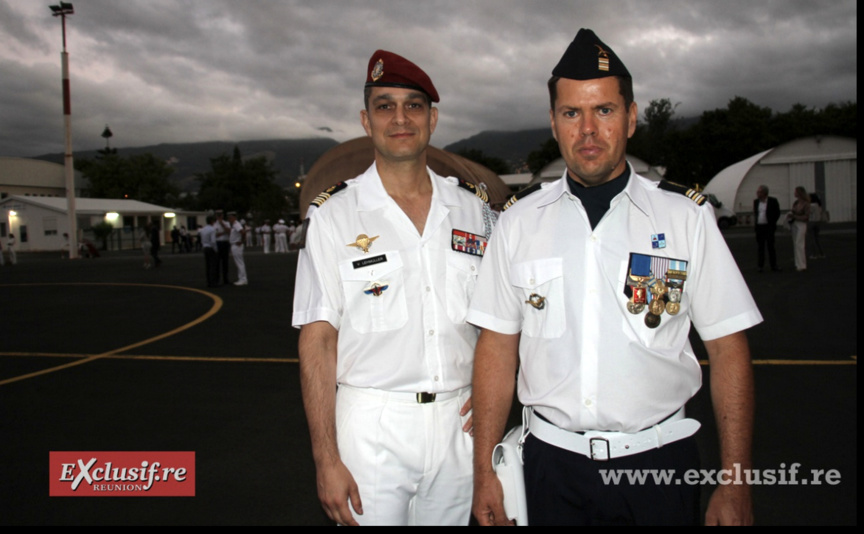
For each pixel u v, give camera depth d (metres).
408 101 2.08
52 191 61.47
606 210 1.79
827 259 14.47
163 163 67.38
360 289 2.05
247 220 54.41
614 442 1.71
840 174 35.59
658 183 1.84
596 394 1.71
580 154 1.73
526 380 1.86
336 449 1.94
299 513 3.08
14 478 3.52
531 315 1.83
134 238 43.25
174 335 7.91
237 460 3.71
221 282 15.36
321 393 1.97
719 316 1.68
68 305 11.35
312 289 2.04
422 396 2.02
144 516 3.08
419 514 2.12
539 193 1.91
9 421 4.47
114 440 4.07
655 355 1.70
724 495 1.66
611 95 1.71
